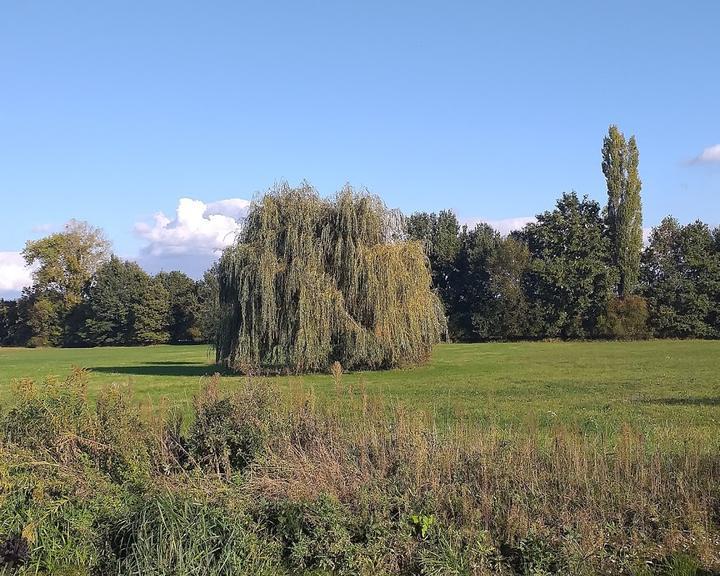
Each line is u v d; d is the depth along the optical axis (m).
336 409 8.92
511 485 6.93
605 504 6.61
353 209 31.81
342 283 31.52
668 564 5.88
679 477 6.90
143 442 7.63
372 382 26.80
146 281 95.25
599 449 7.86
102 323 93.44
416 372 32.16
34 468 6.93
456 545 6.02
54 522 6.51
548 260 75.56
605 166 73.81
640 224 72.81
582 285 72.56
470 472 7.18
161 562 5.74
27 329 100.62
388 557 6.12
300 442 8.02
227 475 7.15
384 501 6.52
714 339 68.88
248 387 8.88
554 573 5.75
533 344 67.06
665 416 15.21
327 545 6.20
